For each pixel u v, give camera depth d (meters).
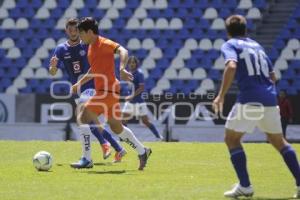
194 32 91.31
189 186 31.73
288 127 76.00
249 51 28.08
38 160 37.84
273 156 48.34
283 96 74.19
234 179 34.72
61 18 94.81
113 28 93.06
